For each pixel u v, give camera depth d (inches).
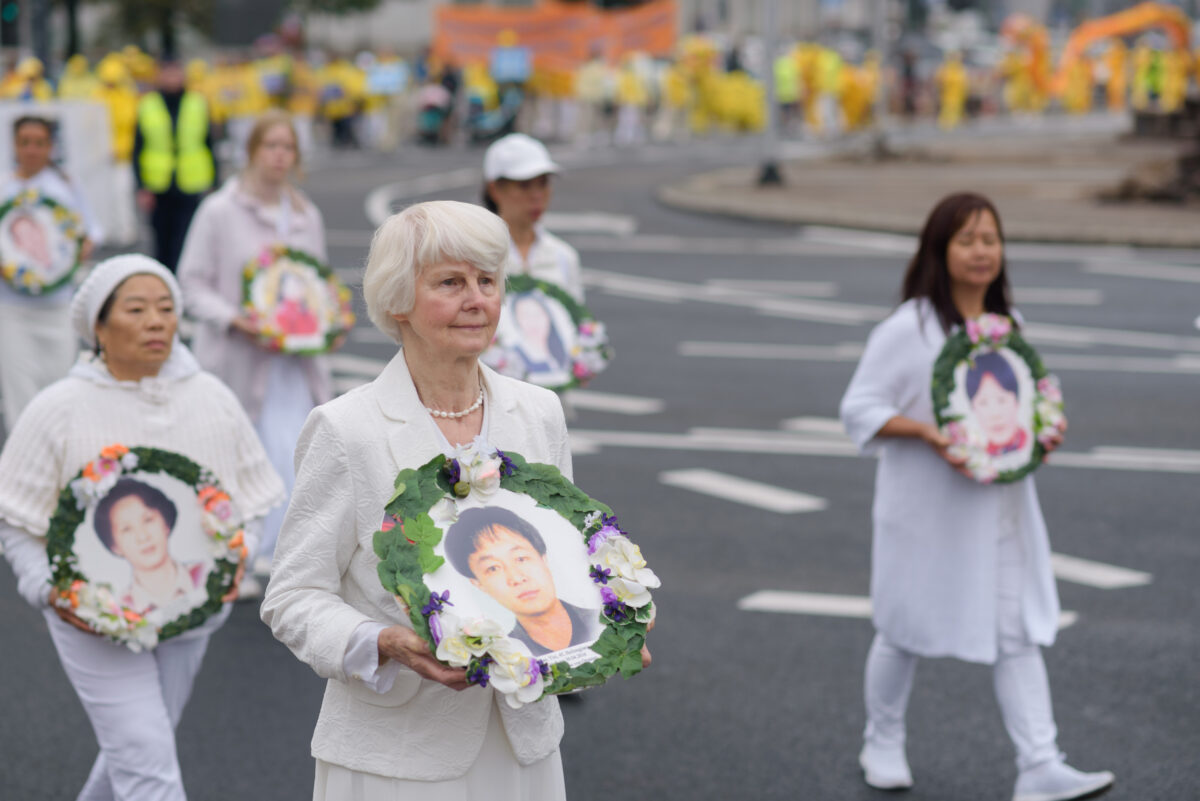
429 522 144.3
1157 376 584.7
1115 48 2906.0
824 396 558.6
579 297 326.0
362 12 2522.1
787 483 441.1
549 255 320.2
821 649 312.0
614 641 143.2
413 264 147.9
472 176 1464.1
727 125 2385.6
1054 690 288.0
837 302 765.9
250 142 357.1
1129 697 284.4
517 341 302.5
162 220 735.1
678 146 2048.5
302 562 149.8
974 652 236.8
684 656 308.7
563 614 144.0
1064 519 402.6
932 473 240.4
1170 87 1923.0
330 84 1980.8
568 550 148.0
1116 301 751.7
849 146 1973.4
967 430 235.1
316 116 2064.5
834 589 348.8
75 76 1274.6
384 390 151.7
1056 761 234.1
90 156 919.0
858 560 370.0
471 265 148.7
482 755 151.3
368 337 677.9
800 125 2429.9
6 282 419.5
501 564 144.9
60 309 430.0
